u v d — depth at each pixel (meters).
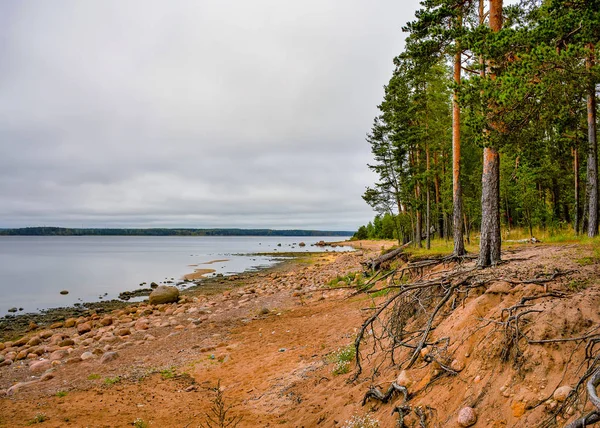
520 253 12.10
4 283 38.50
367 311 14.20
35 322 22.66
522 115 7.18
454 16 12.21
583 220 23.12
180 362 12.33
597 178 17.05
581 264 7.30
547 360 4.52
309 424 6.69
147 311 23.61
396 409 5.57
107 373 11.80
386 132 36.09
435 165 29.38
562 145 9.97
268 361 11.20
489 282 7.10
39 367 13.22
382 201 38.94
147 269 52.12
